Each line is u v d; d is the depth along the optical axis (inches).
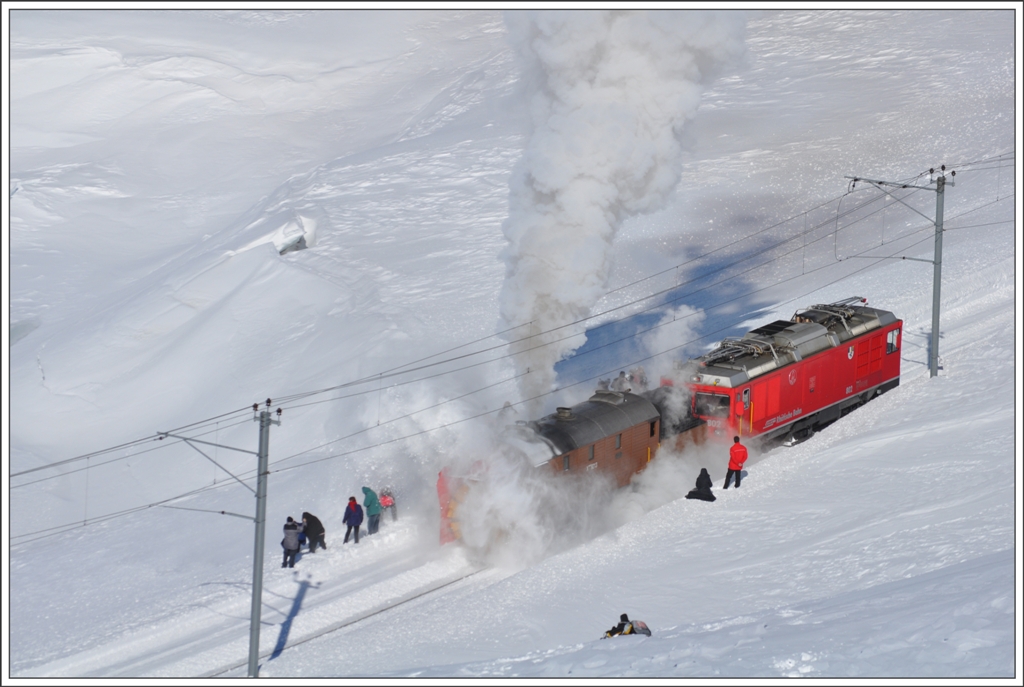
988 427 1259.2
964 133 2576.3
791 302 1850.4
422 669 840.3
